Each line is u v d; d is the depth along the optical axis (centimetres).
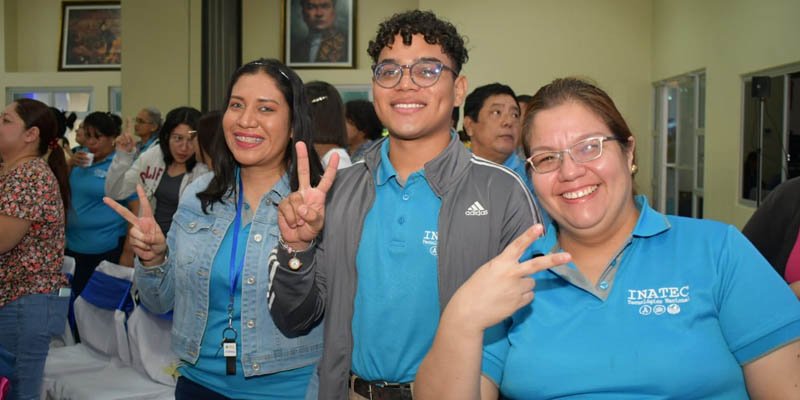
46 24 1062
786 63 579
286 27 1113
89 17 1061
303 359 194
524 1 970
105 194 480
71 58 1061
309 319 174
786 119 596
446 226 161
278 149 198
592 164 133
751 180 662
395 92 168
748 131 668
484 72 977
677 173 901
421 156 171
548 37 969
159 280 202
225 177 201
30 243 273
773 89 620
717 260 132
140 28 821
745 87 673
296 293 166
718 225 137
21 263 271
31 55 1063
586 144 133
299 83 204
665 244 137
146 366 290
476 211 162
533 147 139
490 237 161
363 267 166
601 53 966
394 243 163
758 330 125
